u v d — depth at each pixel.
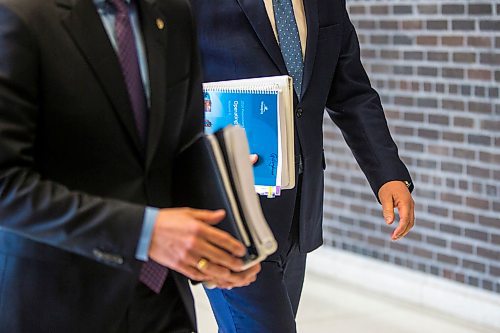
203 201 2.23
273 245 2.13
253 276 2.16
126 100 2.13
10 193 1.99
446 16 5.22
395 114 5.63
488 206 5.17
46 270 2.13
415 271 5.65
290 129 3.12
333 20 3.37
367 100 3.53
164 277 2.26
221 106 3.17
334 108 3.58
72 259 2.13
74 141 2.10
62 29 2.07
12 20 2.02
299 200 3.34
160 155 2.24
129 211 2.00
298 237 3.36
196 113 2.39
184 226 1.96
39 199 1.99
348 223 6.09
